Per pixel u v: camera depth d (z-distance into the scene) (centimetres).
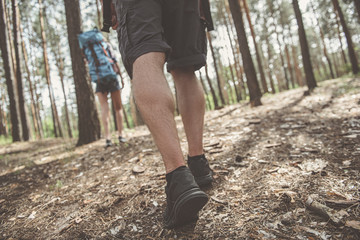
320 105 343
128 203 135
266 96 784
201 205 85
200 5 127
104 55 326
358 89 420
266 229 91
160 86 87
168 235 97
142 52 90
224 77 2223
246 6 1329
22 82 830
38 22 1445
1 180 238
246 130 262
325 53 1980
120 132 332
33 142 676
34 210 150
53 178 219
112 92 334
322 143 174
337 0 1045
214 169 160
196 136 128
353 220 85
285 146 183
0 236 123
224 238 90
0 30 816
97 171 216
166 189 93
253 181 133
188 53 114
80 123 408
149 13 93
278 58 3219
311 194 108
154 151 239
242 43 625
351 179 115
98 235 108
